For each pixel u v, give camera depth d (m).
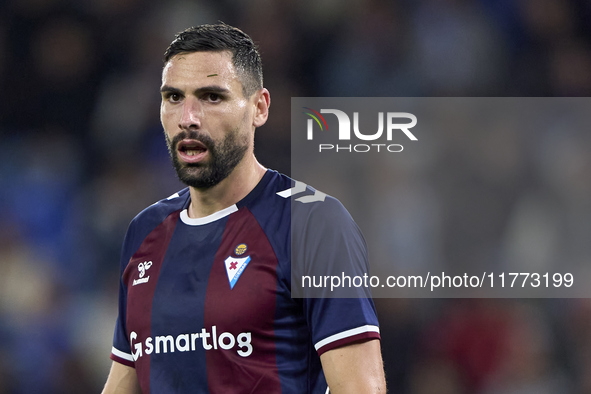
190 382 7.92
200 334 7.90
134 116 27.83
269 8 29.97
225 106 8.03
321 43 29.61
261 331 7.80
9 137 27.86
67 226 25.34
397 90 28.80
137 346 8.45
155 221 9.00
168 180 26.31
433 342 22.48
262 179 8.67
